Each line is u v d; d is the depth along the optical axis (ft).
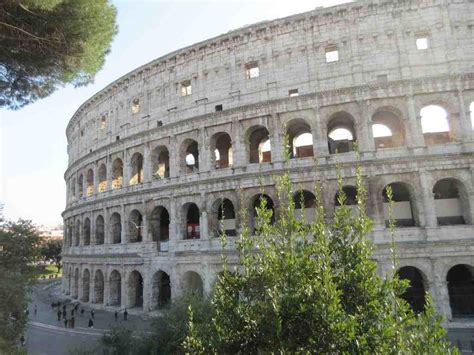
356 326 38.09
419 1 180.24
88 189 277.44
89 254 255.29
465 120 165.78
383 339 36.91
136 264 219.20
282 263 43.45
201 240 195.62
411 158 165.89
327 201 171.22
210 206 196.34
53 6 88.07
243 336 43.04
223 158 231.71
